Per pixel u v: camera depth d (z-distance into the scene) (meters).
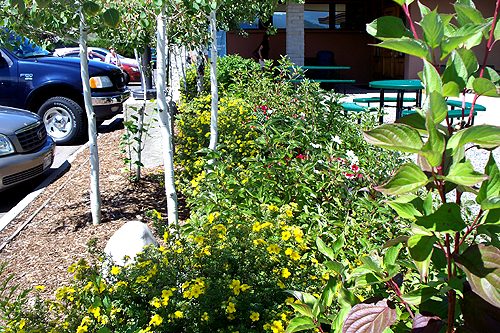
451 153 1.03
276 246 2.38
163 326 2.16
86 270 2.51
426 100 0.99
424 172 1.12
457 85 1.03
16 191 5.99
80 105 8.81
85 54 4.45
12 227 4.64
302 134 4.06
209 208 3.01
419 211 1.14
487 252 1.05
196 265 2.48
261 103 6.88
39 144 5.99
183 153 5.68
